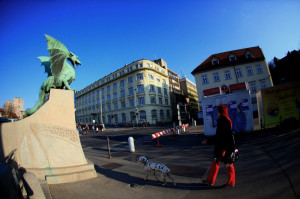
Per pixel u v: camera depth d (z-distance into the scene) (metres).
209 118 10.41
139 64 41.72
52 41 5.00
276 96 9.12
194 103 69.62
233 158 3.18
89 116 58.62
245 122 9.51
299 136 6.05
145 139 13.13
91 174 4.42
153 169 3.88
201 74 33.22
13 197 2.25
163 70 49.16
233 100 9.87
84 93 61.81
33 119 4.19
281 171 3.50
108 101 48.69
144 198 3.12
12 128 3.95
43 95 4.90
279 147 5.37
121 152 8.34
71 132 4.58
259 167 4.03
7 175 2.18
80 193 3.44
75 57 5.67
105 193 3.42
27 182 2.47
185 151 7.11
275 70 39.34
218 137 3.31
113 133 23.16
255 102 30.45
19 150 3.93
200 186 3.45
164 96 46.50
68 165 4.37
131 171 4.96
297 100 8.84
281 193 2.71
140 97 40.78
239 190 3.05
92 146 11.54
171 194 3.21
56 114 4.46
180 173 4.40
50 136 4.29
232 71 31.94
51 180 3.92
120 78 45.34
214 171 3.35
